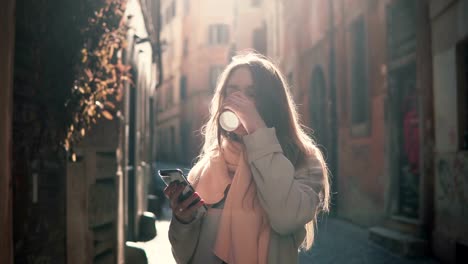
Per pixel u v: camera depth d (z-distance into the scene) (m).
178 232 1.62
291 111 1.69
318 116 14.38
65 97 3.56
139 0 8.67
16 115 2.94
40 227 3.27
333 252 7.44
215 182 1.62
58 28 3.50
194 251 1.64
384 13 9.51
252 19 27.98
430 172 7.69
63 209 3.73
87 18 3.71
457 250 6.68
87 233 4.08
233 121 1.56
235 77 1.67
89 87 3.81
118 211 4.94
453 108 6.94
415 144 8.81
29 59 3.15
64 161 3.74
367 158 10.42
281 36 18.84
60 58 3.51
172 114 40.09
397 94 9.38
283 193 1.50
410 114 9.04
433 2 7.53
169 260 6.44
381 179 9.71
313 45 14.22
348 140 11.56
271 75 1.67
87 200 4.11
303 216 1.52
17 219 2.90
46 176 3.40
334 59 12.55
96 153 4.36
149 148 12.86
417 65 8.01
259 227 1.55
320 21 13.49
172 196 1.60
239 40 28.28
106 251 4.63
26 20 3.11
